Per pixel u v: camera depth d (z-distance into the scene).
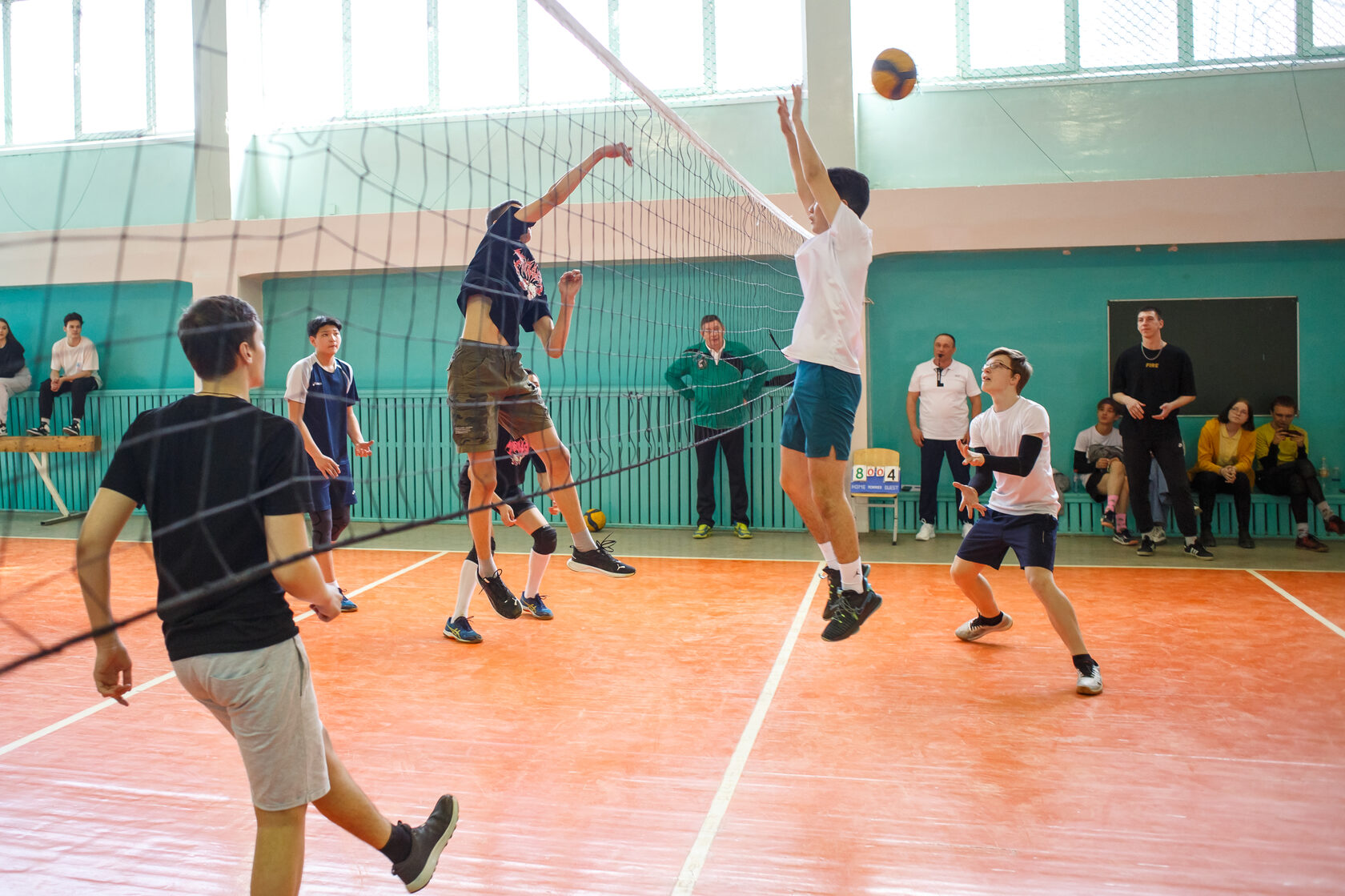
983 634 4.83
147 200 9.38
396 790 3.03
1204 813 2.83
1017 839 2.67
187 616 1.84
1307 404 7.82
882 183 8.55
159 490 1.87
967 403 8.02
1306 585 5.97
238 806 2.94
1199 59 8.04
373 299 9.08
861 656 4.55
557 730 3.58
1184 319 7.98
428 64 9.05
